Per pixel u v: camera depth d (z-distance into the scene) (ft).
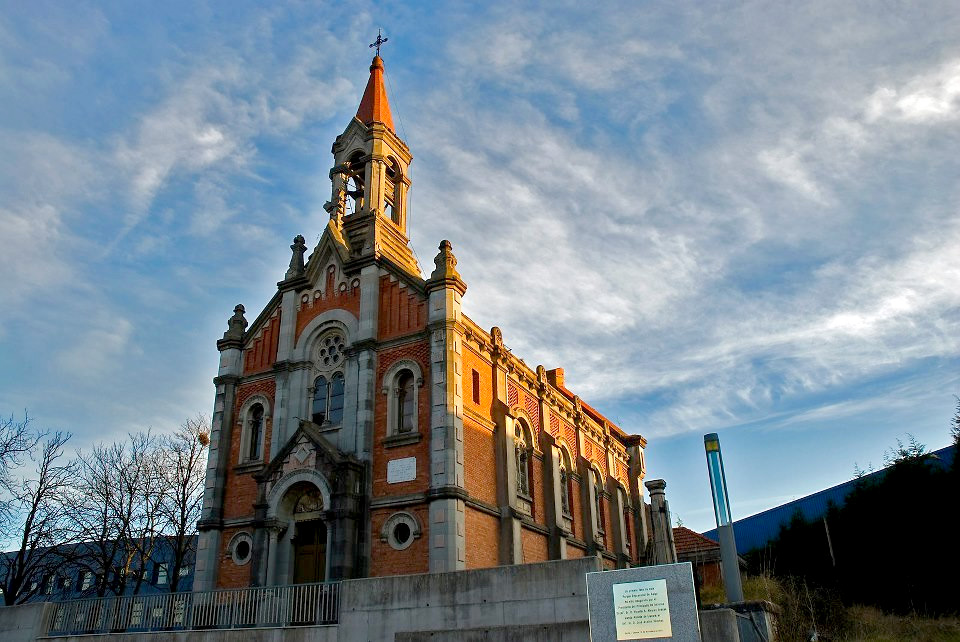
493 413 97.30
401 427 89.30
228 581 91.71
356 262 99.55
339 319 98.22
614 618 40.45
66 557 130.72
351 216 108.78
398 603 60.90
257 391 101.81
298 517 88.58
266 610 71.41
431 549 79.87
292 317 102.63
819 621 73.15
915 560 94.43
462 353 92.02
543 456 110.83
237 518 94.89
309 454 87.92
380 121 115.34
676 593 39.75
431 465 83.71
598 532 125.39
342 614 62.54
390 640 59.93
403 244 111.24
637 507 147.02
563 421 123.95
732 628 48.03
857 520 104.47
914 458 100.42
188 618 75.41
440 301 90.74
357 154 114.83
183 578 159.12
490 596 58.13
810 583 99.30
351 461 85.56
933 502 94.73
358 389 91.50
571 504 118.11
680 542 143.33
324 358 98.58
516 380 107.34
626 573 41.11
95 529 131.23
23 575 123.54
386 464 87.10
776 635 62.75
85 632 75.25
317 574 85.76
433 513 81.25
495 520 91.35
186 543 139.74
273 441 95.96
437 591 59.88
